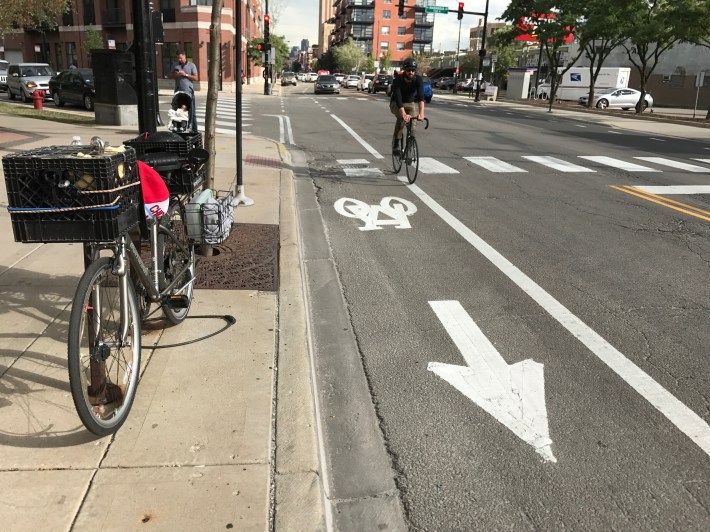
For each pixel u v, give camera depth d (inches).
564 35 1408.7
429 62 3868.1
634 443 127.6
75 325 104.9
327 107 1108.5
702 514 107.6
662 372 157.6
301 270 222.7
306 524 95.8
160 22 495.8
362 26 4579.2
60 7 902.4
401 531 102.3
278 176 392.5
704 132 921.5
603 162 521.3
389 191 378.0
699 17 1118.4
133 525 93.0
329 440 126.7
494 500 110.0
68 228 112.0
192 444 113.5
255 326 166.4
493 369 157.5
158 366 142.9
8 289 183.3
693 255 258.4
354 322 185.3
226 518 95.2
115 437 114.9
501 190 387.9
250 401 129.0
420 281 221.1
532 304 200.8
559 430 131.7
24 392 128.0
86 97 872.3
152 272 147.4
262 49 1505.9
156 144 171.3
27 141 480.1
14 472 104.0
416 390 146.9
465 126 811.4
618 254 256.8
